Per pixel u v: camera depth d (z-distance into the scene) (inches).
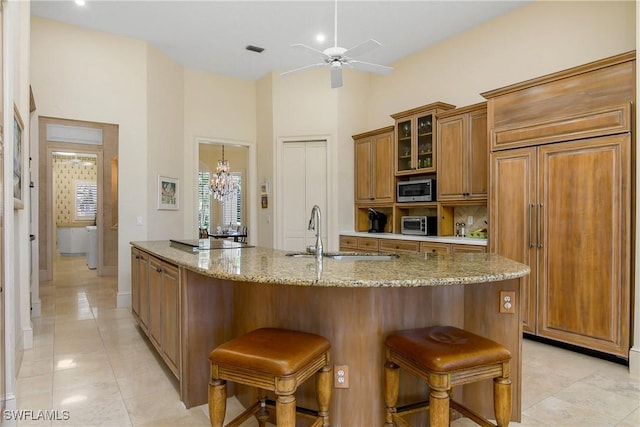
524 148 135.3
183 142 226.8
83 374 107.0
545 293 128.9
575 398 93.7
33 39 165.8
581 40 142.8
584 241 119.6
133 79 188.9
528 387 99.6
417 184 191.2
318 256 96.7
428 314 80.0
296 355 62.9
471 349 65.2
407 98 212.5
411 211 212.4
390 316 76.8
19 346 114.5
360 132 233.5
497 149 143.4
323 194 227.5
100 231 265.9
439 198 179.2
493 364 66.0
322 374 69.8
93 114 178.9
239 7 160.4
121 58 186.1
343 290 75.7
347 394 75.8
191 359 90.0
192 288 90.3
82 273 276.4
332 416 76.0
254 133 251.1
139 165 190.5
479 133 163.0
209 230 401.7
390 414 73.8
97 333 142.9
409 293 78.3
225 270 73.6
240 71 235.1
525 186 134.6
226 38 189.8
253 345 66.6
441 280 63.1
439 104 180.2
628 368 111.0
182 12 164.1
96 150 263.4
